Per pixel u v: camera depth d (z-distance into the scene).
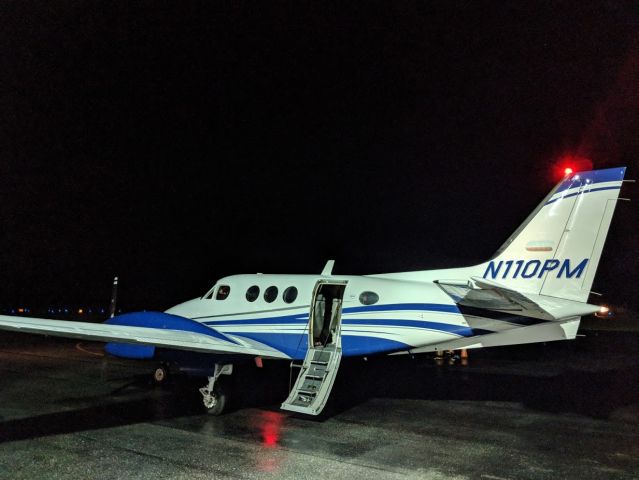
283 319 10.80
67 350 19.05
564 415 9.26
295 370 14.58
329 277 10.77
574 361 17.14
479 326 8.93
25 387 11.52
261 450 7.02
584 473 6.21
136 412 9.25
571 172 8.86
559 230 8.77
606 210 8.48
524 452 7.04
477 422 8.73
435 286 9.59
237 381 12.77
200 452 6.89
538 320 8.52
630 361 17.16
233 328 11.40
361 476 6.04
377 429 8.23
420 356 18.02
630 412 9.52
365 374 14.09
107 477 5.92
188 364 9.65
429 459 6.71
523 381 12.91
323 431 8.08
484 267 9.42
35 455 6.70
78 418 8.73
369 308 9.88
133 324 10.74
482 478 6.02
